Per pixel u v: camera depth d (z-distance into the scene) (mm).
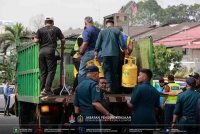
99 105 13336
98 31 18234
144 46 18859
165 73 55625
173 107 21438
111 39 17672
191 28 78688
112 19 17938
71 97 17641
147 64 18609
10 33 77250
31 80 19828
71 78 20750
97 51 17719
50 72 18203
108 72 17797
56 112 18094
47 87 18031
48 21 18641
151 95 14781
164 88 22922
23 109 22250
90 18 18203
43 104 18062
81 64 17922
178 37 74750
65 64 20891
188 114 15461
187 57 66750
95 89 13391
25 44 22672
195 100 15453
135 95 14750
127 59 18000
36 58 18828
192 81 15570
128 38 18375
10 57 26797
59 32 18703
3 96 40875
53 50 18344
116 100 17594
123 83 17875
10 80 39031
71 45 21250
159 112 21375
